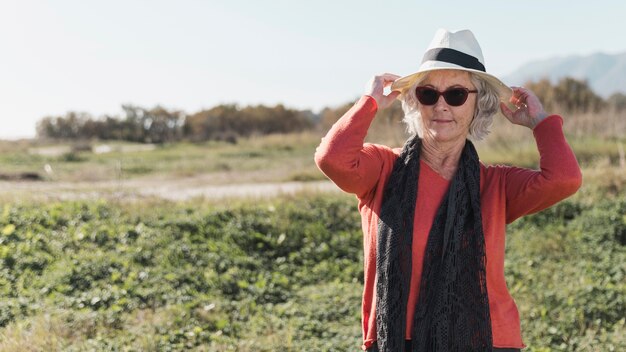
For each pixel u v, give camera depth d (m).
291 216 11.15
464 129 2.98
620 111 25.05
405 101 3.08
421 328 2.78
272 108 45.53
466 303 2.79
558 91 30.98
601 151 17.95
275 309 7.62
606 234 10.18
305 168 20.12
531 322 7.01
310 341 6.46
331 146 2.86
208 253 9.43
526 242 10.17
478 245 2.82
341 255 10.09
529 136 19.50
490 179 3.01
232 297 8.10
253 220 10.82
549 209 11.34
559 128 3.02
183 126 43.84
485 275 2.82
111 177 20.88
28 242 9.23
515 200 2.99
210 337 6.48
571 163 2.90
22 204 11.29
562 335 6.65
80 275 8.23
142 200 12.07
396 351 2.77
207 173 22.39
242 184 17.61
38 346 5.83
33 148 35.97
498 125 19.98
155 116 43.44
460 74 2.96
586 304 7.38
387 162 3.05
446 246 2.81
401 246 2.84
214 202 12.06
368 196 3.05
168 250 9.38
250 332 6.80
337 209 11.62
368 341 2.92
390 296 2.80
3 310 6.90
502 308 2.88
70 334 6.34
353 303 7.74
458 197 2.88
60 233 9.83
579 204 11.57
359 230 10.98
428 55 3.02
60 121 44.91
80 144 35.84
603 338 6.48
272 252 10.02
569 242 10.03
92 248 9.44
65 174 21.70
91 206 11.18
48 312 6.87
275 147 32.12
